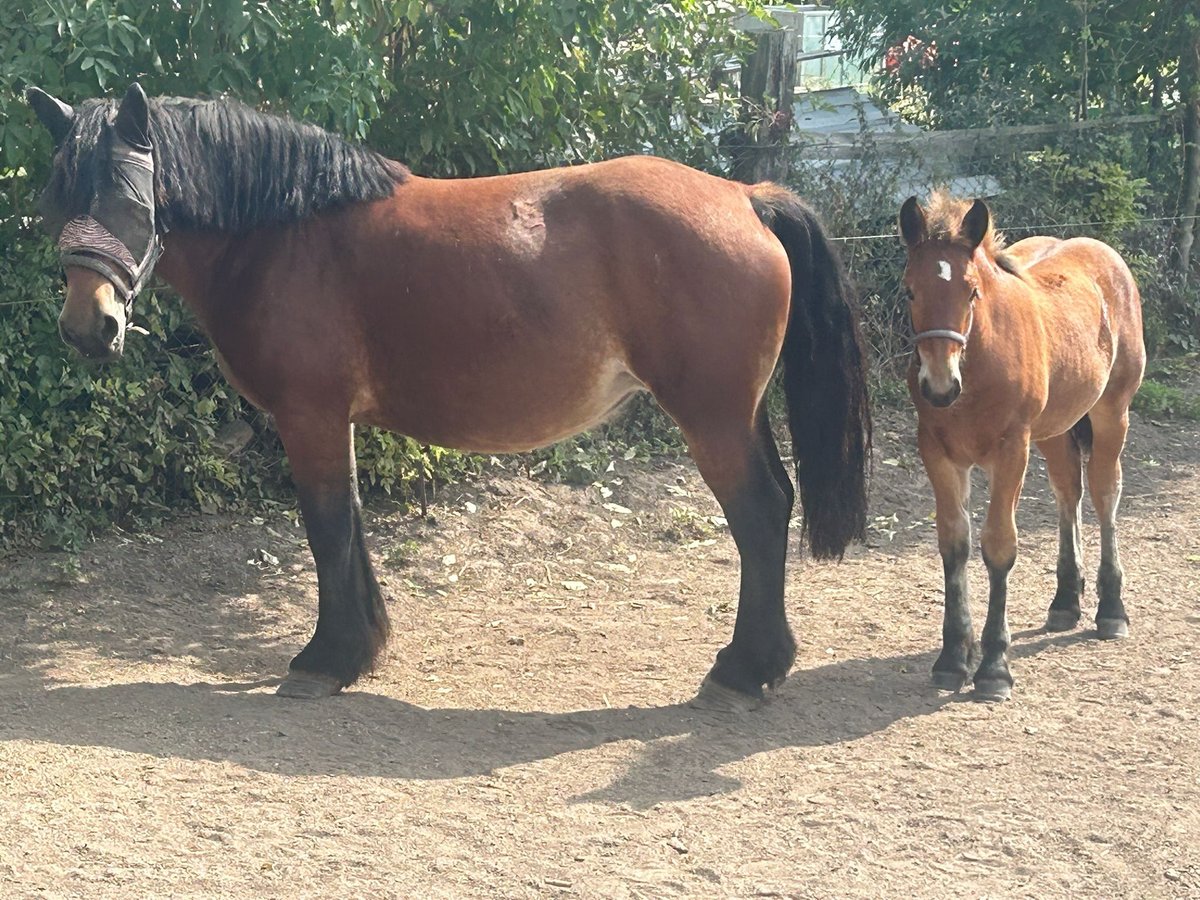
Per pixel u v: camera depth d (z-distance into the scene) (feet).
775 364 15.84
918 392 16.40
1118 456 19.40
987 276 16.12
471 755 14.65
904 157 32.01
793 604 20.94
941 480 16.89
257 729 15.05
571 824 12.81
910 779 14.03
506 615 20.42
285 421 15.99
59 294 21.08
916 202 15.42
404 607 20.58
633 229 15.30
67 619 19.08
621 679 17.52
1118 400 19.45
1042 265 18.99
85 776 13.43
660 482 26.21
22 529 21.07
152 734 14.78
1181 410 32.45
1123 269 20.07
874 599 21.20
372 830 12.50
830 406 16.24
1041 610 20.47
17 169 20.10
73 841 11.98
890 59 39.65
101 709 15.56
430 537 22.98
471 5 22.30
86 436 21.30
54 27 18.67
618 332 15.49
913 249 15.48
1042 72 37.86
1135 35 37.93
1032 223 33.53
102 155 14.53
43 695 16.15
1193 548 23.56
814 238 16.17
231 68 19.63
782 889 11.55
